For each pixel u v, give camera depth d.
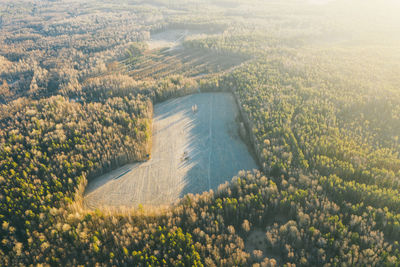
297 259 70.56
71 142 122.50
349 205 79.19
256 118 127.00
